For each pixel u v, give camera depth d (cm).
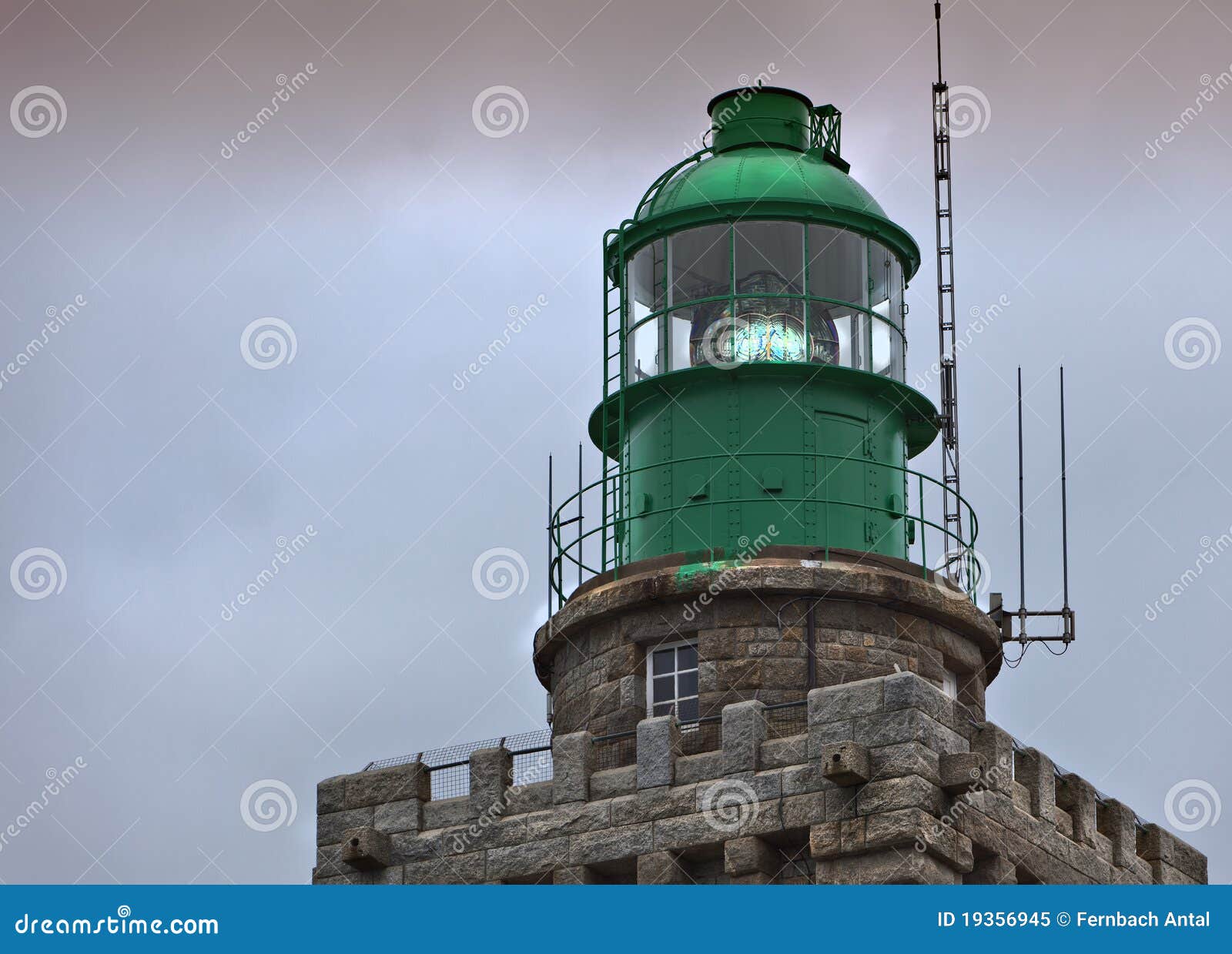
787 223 13925
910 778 11800
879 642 13050
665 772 12438
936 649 13225
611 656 13225
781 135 14325
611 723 13088
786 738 12262
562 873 12494
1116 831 13038
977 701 13450
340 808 13112
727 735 12356
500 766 12862
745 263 13888
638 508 13588
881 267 14088
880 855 11781
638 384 13750
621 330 14038
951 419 14562
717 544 13275
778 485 13325
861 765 11838
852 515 13388
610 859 12406
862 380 13600
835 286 13925
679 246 14012
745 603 13012
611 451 14388
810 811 11994
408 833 12925
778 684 12862
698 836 12225
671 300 13938
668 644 13150
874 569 13100
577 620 13325
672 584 13025
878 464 13562
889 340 14000
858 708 12056
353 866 12975
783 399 13500
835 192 13988
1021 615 14138
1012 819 12262
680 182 14150
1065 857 12575
